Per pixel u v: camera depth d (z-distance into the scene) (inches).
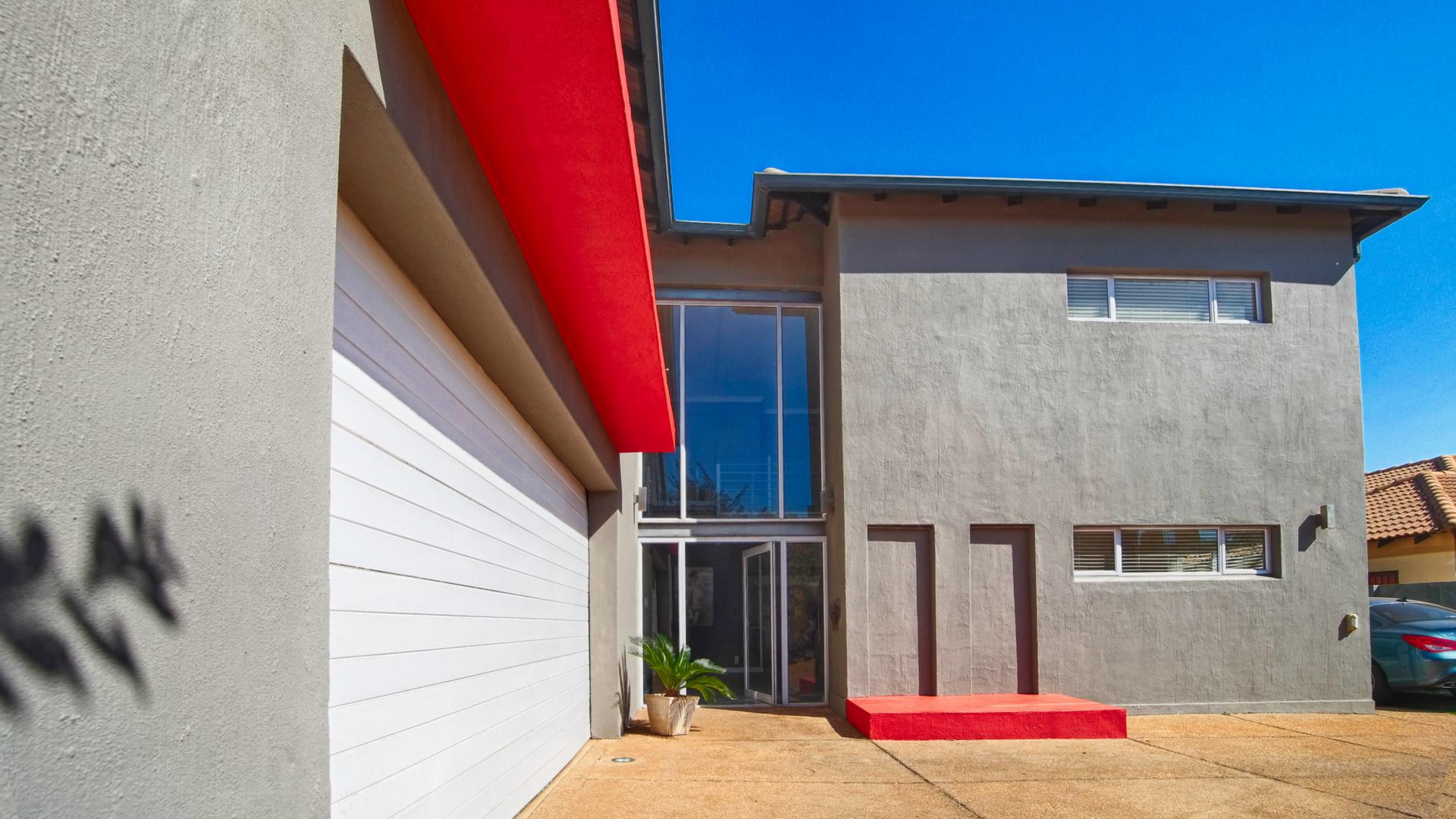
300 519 67.8
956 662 435.5
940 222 462.0
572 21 102.5
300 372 68.5
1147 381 459.5
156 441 49.2
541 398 213.8
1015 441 450.0
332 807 109.2
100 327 44.8
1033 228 465.7
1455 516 681.6
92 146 44.7
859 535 441.4
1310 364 468.4
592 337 225.0
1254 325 469.4
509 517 211.8
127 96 47.8
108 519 44.9
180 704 50.7
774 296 493.0
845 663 439.2
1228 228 473.4
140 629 47.1
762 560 480.4
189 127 53.6
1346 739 371.2
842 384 449.1
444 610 157.5
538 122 126.1
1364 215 480.7
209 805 53.2
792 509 478.9
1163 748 352.5
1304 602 452.1
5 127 39.1
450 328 163.5
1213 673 444.1
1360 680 449.7
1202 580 450.0
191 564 52.2
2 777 37.7
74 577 42.3
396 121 95.8
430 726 149.1
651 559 482.0
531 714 236.8
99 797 43.4
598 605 361.1
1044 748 352.5
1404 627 466.9
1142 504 450.9
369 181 108.7
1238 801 261.6
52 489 41.1
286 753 64.1
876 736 370.9
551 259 176.1
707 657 477.7
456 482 166.4
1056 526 445.4
